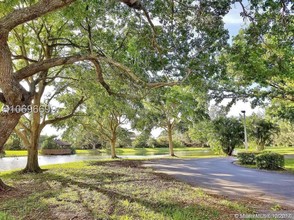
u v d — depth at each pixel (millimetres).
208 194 8383
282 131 41250
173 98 14758
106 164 18812
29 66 7129
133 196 7832
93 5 9641
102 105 18125
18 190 9297
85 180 10977
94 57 8258
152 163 20141
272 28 8414
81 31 12227
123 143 49594
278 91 15094
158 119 31281
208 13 8000
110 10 10031
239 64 11422
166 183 10312
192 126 32688
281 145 47875
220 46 8664
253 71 11867
